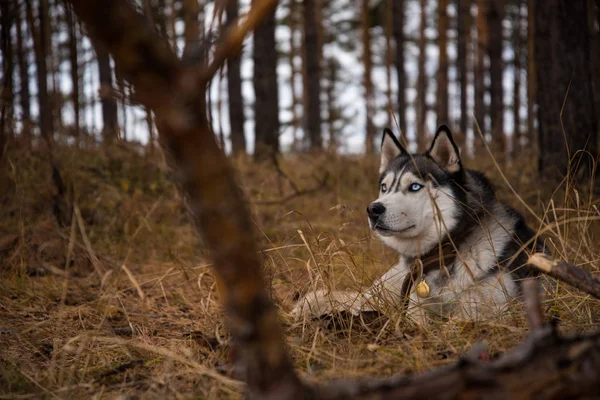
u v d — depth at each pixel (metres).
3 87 5.61
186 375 2.55
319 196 8.44
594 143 6.33
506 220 4.10
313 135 17.41
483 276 3.69
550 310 3.21
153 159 7.58
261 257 3.59
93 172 7.28
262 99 14.01
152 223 6.34
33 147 7.05
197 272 5.01
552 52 6.41
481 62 18.19
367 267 4.66
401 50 18.84
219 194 1.18
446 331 2.93
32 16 5.88
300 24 24.92
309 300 3.56
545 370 1.44
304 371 2.51
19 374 2.56
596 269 3.65
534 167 7.68
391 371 2.39
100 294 4.38
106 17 1.06
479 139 10.98
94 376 2.67
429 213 4.16
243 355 1.31
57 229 5.38
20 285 4.53
